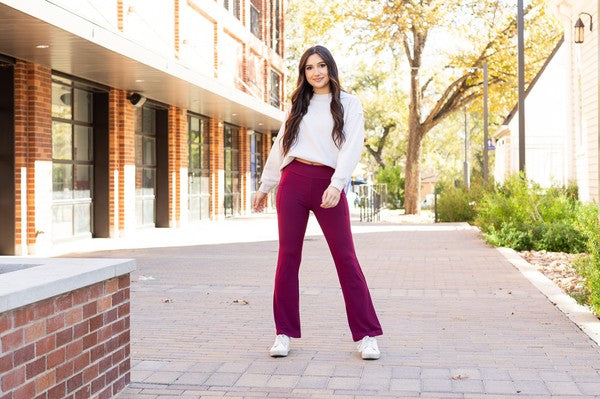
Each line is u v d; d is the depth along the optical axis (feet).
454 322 20.42
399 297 25.00
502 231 44.93
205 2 71.46
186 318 21.12
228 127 85.97
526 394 13.47
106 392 12.84
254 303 23.79
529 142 92.48
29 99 41.47
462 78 107.04
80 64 42.09
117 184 53.52
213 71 75.66
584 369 15.23
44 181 42.45
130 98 54.39
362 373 14.99
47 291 10.44
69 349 11.39
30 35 34.06
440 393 13.56
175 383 14.28
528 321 20.48
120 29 53.52
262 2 98.12
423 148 206.49
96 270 12.07
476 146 215.72
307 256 39.75
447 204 83.41
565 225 43.52
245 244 48.19
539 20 101.04
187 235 56.75
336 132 15.84
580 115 61.00
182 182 66.90
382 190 130.82
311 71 16.05
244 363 15.87
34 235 41.47
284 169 16.58
